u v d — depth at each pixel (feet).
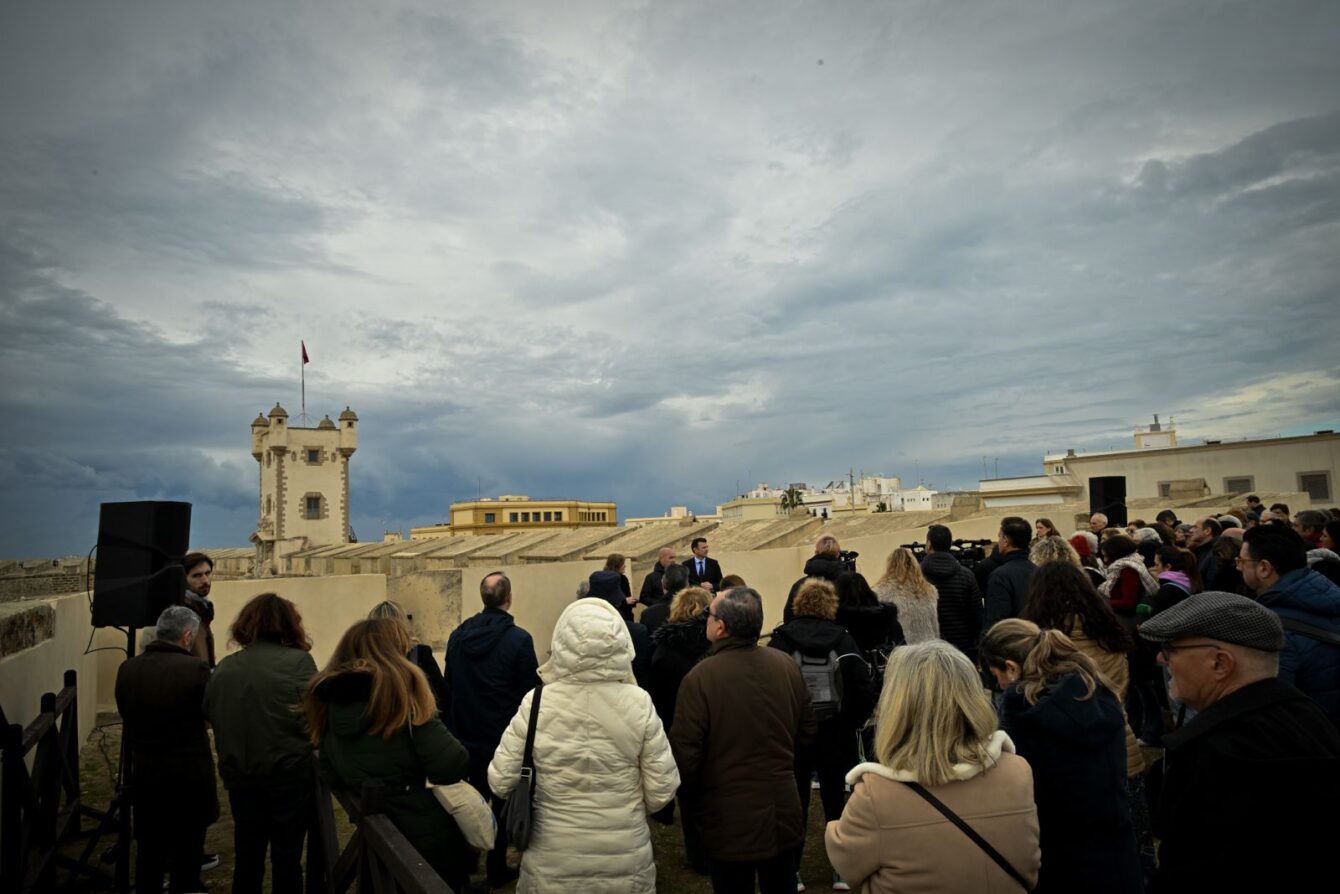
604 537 55.62
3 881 14.12
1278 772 7.25
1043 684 10.18
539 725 11.79
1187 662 8.30
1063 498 138.00
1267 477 124.57
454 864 12.26
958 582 23.73
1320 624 12.57
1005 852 8.43
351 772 11.89
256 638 15.29
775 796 12.55
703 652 18.38
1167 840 8.02
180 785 15.75
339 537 258.16
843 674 16.61
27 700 19.74
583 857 11.39
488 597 18.95
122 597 19.42
